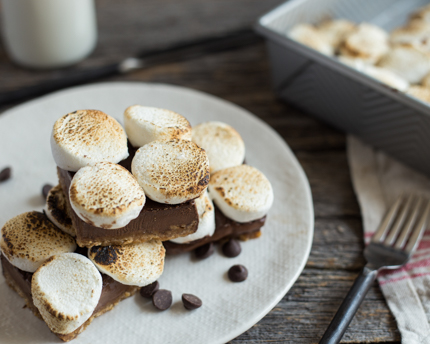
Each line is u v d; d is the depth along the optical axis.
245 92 0.52
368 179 0.45
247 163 0.44
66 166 0.36
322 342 0.35
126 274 0.36
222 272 0.38
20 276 0.36
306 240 0.39
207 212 0.38
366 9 0.57
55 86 0.50
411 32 0.53
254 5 0.61
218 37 0.57
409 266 0.40
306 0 0.52
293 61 0.48
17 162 0.43
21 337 0.35
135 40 0.56
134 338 0.35
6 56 0.54
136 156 0.37
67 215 0.37
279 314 0.38
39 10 0.49
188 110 0.47
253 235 0.40
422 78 0.49
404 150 0.46
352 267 0.40
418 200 0.43
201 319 0.36
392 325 0.38
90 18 0.53
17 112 0.45
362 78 0.44
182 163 0.37
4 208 0.41
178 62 0.54
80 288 0.35
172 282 0.38
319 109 0.49
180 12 0.60
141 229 0.37
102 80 0.52
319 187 0.45
